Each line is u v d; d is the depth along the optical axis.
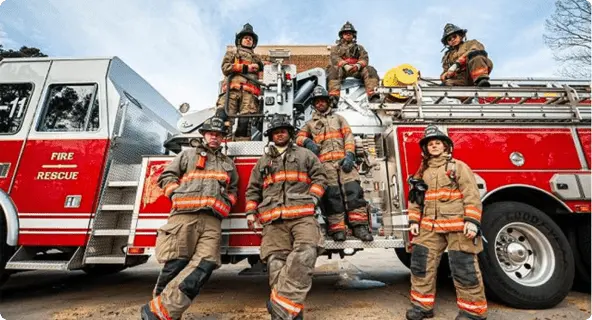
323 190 2.53
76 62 3.47
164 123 4.44
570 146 3.10
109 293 3.62
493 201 3.15
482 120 3.15
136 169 3.28
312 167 2.56
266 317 2.60
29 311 2.85
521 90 3.29
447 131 3.10
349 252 3.06
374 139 3.47
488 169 2.98
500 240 2.89
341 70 4.26
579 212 2.95
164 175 2.53
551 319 2.48
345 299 3.17
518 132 3.12
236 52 3.85
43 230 2.93
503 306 2.80
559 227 3.09
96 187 3.02
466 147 3.04
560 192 2.93
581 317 2.53
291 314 2.08
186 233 2.34
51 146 3.17
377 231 3.23
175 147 3.92
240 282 4.30
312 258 2.23
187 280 2.17
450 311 2.73
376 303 3.00
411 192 2.64
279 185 2.46
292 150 2.60
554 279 2.74
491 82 4.13
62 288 3.96
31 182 3.05
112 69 3.49
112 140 3.21
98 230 2.94
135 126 3.68
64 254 3.29
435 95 3.25
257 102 3.78
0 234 2.93
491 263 2.71
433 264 2.51
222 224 2.85
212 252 2.36
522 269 2.89
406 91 3.23
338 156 2.95
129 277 4.83
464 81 4.12
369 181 3.36
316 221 2.44
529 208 2.88
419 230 2.60
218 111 3.27
